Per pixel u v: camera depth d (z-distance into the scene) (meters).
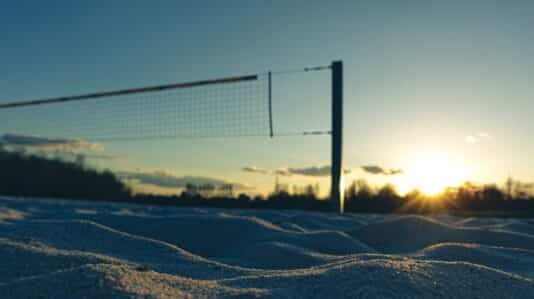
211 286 1.32
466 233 2.91
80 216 3.40
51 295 1.21
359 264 1.46
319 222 3.79
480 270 1.46
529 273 1.81
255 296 1.21
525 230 3.36
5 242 1.89
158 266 1.75
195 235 2.86
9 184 10.02
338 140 5.47
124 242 2.22
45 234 2.23
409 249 2.76
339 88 5.50
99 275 1.29
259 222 3.04
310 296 1.24
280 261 2.12
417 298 1.23
